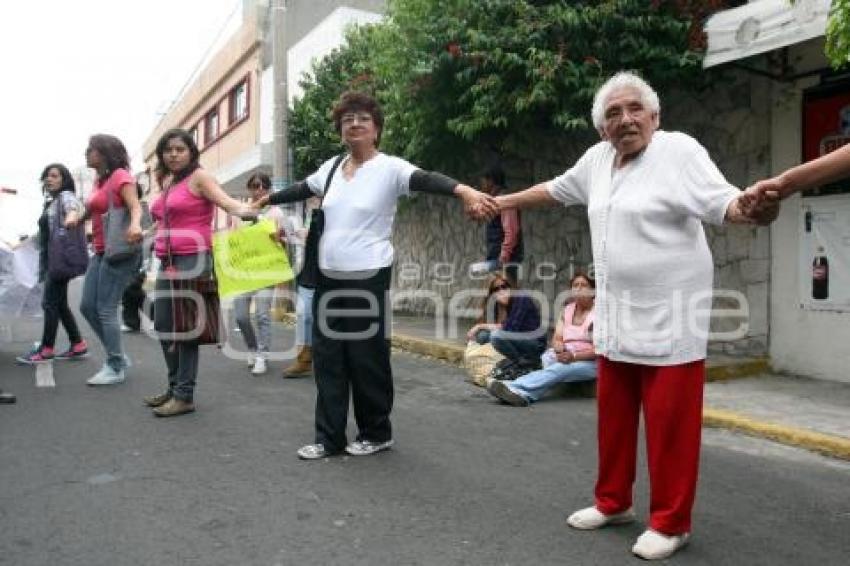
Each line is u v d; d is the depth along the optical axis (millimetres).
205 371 7270
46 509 3551
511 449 4660
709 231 7652
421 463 4312
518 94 7180
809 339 6832
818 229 6707
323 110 13867
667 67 6789
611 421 3355
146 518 3449
